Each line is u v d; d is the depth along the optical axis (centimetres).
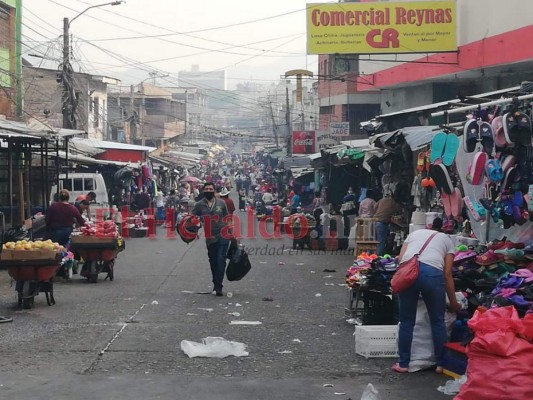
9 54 3038
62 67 3081
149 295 1385
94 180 2972
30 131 1914
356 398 705
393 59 2911
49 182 2697
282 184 5141
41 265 1203
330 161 2553
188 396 707
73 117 3102
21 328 1041
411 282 786
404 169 1795
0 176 2611
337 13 2433
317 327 1063
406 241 827
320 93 5422
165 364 833
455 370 779
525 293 784
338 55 2570
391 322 1013
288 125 6238
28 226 1912
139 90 7119
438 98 2764
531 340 632
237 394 715
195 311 1199
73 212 1570
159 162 5522
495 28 2086
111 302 1294
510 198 980
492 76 2403
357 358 872
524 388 604
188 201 4484
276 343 952
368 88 3319
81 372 794
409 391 731
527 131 938
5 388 729
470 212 1146
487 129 988
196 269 1858
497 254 918
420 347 813
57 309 1212
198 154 8819
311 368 823
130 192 3581
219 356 869
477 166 1005
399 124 2033
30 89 4125
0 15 2936
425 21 2367
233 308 1234
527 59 1905
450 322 833
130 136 6000
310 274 1756
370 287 1002
